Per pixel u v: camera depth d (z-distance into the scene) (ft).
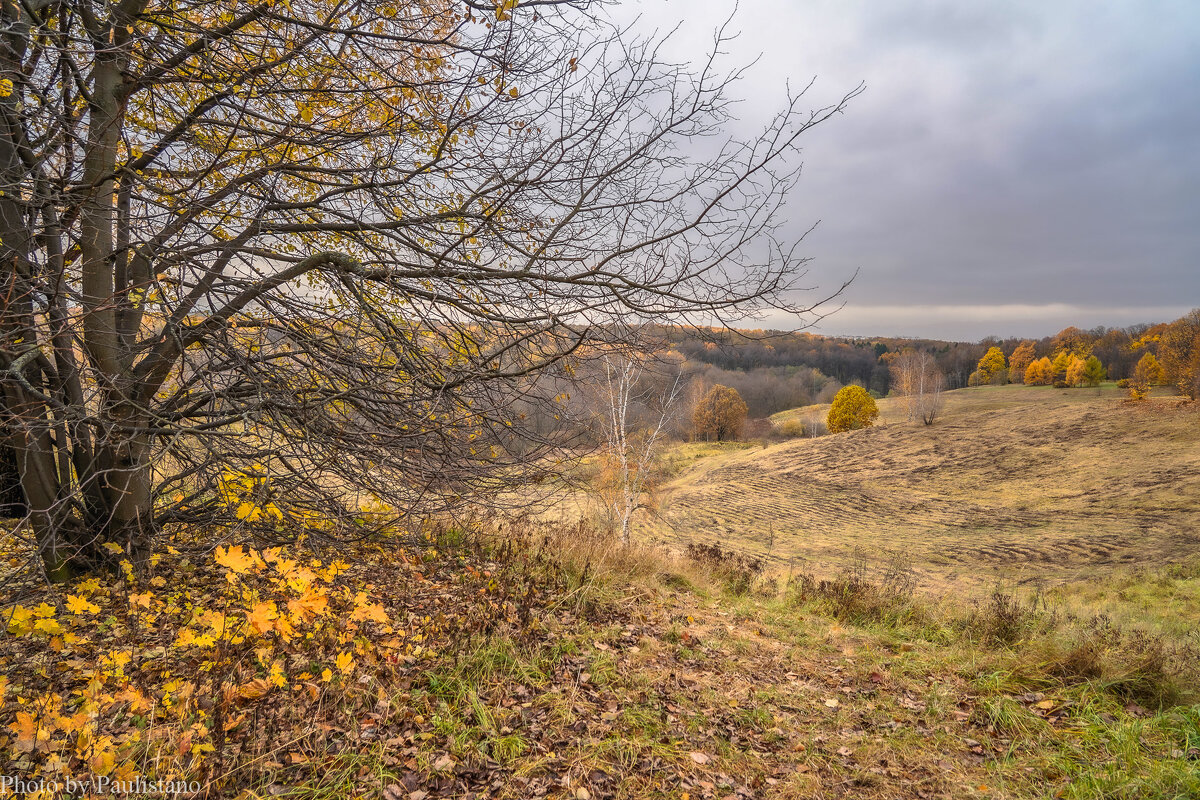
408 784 9.69
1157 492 124.47
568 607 18.43
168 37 13.12
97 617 13.93
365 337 14.73
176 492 19.49
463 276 13.97
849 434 220.02
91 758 7.55
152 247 13.51
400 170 13.96
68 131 12.71
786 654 17.92
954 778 11.78
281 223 15.93
